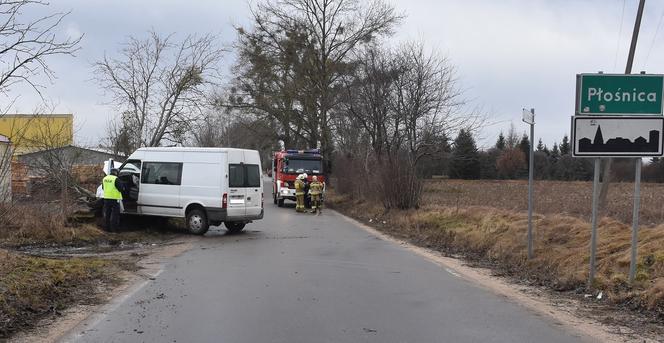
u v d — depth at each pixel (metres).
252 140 50.88
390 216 20.62
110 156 23.78
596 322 6.57
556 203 21.39
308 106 41.47
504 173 78.12
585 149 7.92
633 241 7.78
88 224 15.19
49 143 17.34
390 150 24.58
